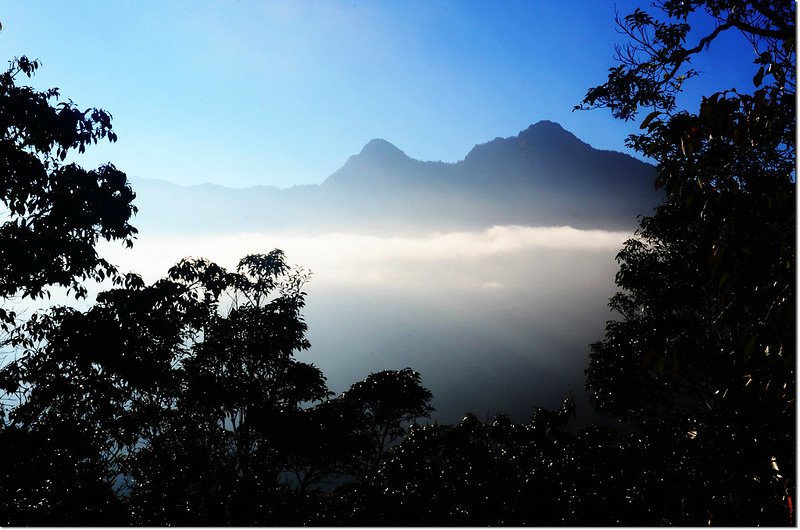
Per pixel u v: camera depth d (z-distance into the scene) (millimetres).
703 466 6488
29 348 9109
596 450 9086
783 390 3695
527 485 8703
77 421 9336
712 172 3350
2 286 8531
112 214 9562
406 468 8680
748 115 3166
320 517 9094
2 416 8625
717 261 3125
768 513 5387
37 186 8516
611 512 7973
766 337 2990
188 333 11570
